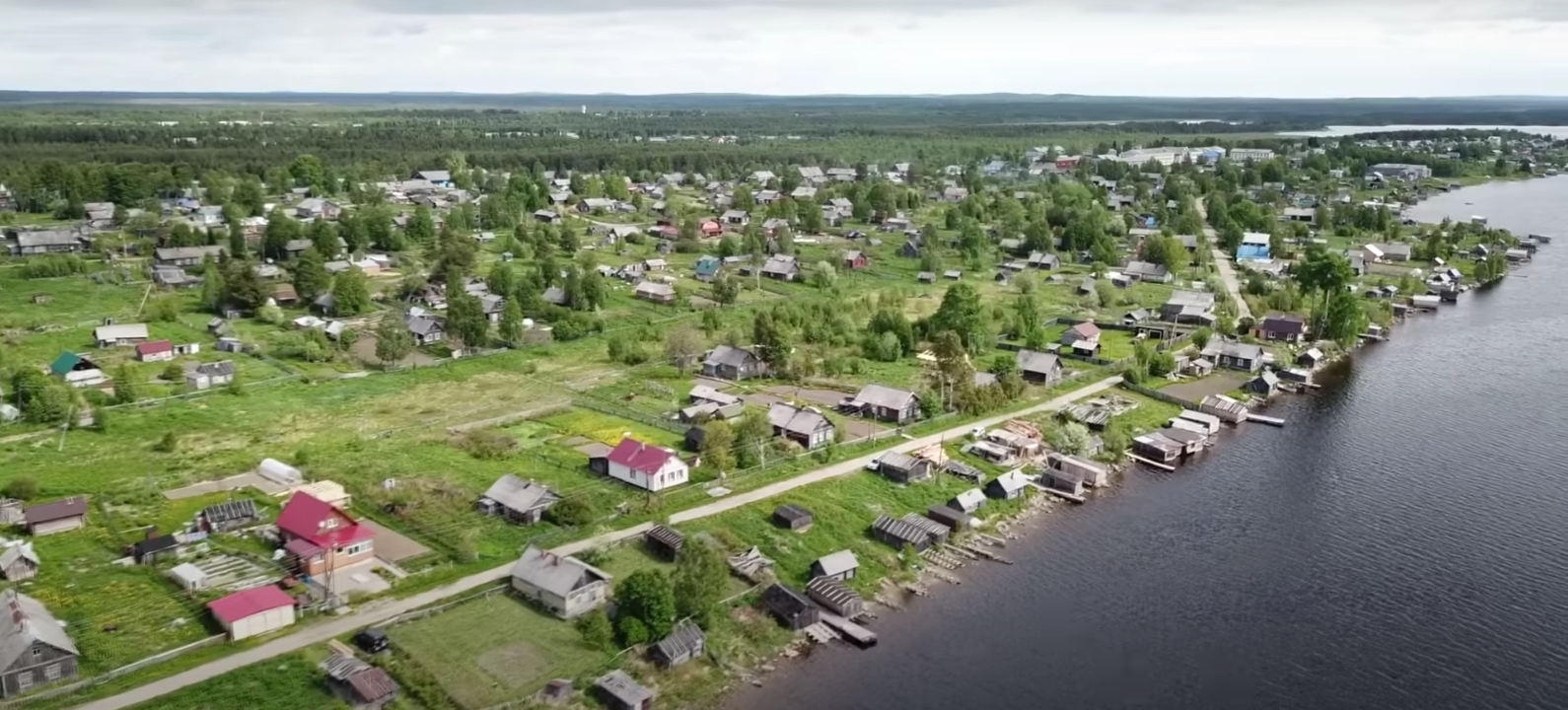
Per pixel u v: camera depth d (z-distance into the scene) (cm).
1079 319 19162
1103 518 10981
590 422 13088
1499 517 10912
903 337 16675
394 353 15525
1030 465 12175
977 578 9669
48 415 12431
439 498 10406
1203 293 19800
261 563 9062
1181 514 11081
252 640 7812
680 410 13238
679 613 8412
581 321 17812
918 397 13600
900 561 9831
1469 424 13862
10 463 11119
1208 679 8088
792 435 12275
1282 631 8762
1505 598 9269
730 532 9938
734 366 15125
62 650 7200
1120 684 8012
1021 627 8806
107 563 8962
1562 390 15338
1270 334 17925
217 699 7069
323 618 8175
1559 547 10206
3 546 9038
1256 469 12338
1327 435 13500
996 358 15262
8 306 18262
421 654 7769
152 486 10481
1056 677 8088
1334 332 17725
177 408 13312
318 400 13888
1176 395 14838
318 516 8988
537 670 7681
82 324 17338
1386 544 10312
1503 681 8050
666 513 10250
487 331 17062
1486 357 17200
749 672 8069
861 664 8225
